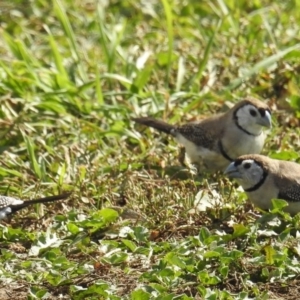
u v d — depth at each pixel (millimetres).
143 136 14695
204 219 11969
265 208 12305
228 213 12062
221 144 13742
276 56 16125
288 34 18047
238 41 17453
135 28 19188
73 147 13938
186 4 20312
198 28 18016
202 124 14008
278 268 10523
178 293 10195
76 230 11586
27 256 11180
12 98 15234
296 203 12062
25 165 13602
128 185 12836
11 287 10438
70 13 19766
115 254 10898
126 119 14992
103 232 11727
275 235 11414
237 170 12227
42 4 20531
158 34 18469
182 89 16125
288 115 15109
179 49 17328
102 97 15336
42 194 12797
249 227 11438
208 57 16562
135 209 12234
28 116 14859
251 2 19781
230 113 13797
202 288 10008
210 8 19891
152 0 20625
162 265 10602
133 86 15641
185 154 14133
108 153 14039
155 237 11617
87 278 10547
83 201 12531
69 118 14812
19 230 11656
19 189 12891
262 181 12117
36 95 15258
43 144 14180
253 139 13727
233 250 10641
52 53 16984
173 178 13484
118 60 17391
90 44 18625
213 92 15867
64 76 15750
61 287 10398
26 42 19094
